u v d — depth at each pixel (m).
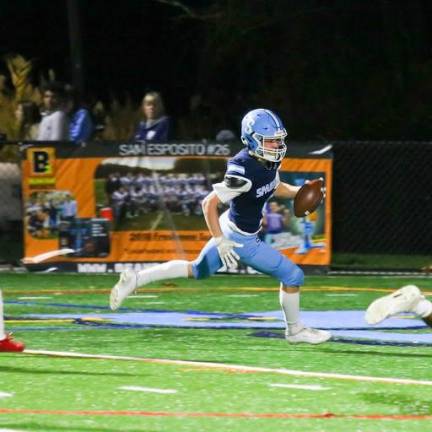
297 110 53.75
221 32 57.56
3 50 73.44
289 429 17.56
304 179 41.00
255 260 25.33
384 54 54.34
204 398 19.83
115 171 41.69
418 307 23.62
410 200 46.69
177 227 41.59
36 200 42.03
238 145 41.28
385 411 18.83
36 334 27.91
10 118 51.06
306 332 25.78
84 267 42.03
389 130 51.62
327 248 41.50
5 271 42.84
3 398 19.81
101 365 23.14
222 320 30.86
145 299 35.50
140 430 17.47
